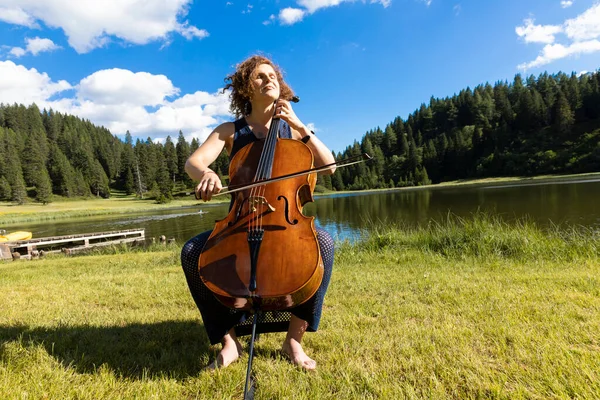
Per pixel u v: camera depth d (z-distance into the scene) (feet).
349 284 11.91
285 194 5.74
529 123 286.05
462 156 300.61
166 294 11.44
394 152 386.11
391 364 5.58
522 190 118.73
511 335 6.46
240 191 5.77
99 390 4.93
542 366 5.27
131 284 13.79
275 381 5.10
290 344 6.00
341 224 60.49
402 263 17.97
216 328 5.77
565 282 10.66
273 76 6.55
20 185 238.48
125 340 7.02
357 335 6.85
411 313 8.20
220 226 5.41
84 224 106.93
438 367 5.40
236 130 6.61
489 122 343.46
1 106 395.14
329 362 5.86
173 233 69.92
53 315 9.20
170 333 7.34
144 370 5.48
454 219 57.36
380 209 90.33
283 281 4.69
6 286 14.43
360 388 4.93
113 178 365.40
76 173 287.89
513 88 381.40
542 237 21.38
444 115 398.62
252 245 5.00
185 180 297.53
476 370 5.26
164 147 337.52
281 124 6.70
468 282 11.34
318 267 4.85
